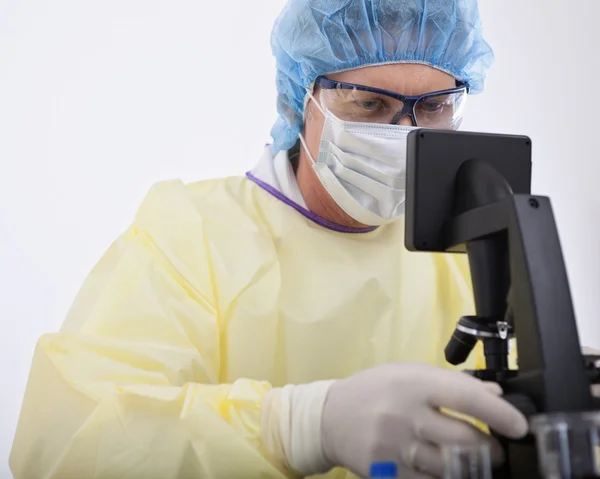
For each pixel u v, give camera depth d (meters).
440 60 1.38
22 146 1.90
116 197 1.93
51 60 1.94
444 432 0.85
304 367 1.31
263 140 2.03
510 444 0.82
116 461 1.01
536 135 2.29
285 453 0.99
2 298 1.84
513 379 0.83
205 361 1.24
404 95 1.36
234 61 2.05
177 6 2.03
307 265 1.39
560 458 0.65
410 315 1.40
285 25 1.43
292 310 1.33
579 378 0.77
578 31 2.35
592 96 2.34
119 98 1.97
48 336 1.16
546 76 2.32
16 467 1.10
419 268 1.45
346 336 1.34
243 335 1.29
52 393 1.11
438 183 0.96
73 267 1.88
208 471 1.00
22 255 1.87
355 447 0.91
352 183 1.38
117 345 1.15
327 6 1.36
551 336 0.77
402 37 1.35
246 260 1.34
